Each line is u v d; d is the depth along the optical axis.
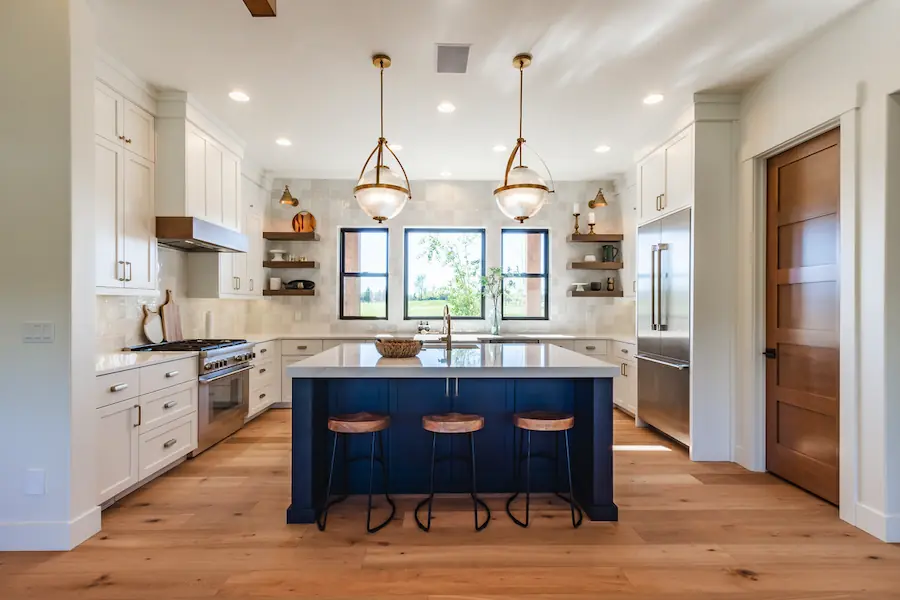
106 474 2.60
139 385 2.88
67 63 2.24
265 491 2.98
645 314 4.33
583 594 1.92
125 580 2.01
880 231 2.33
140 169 3.30
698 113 3.46
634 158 4.54
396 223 5.81
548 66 3.00
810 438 2.92
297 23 2.54
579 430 2.81
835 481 2.72
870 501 2.41
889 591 1.94
